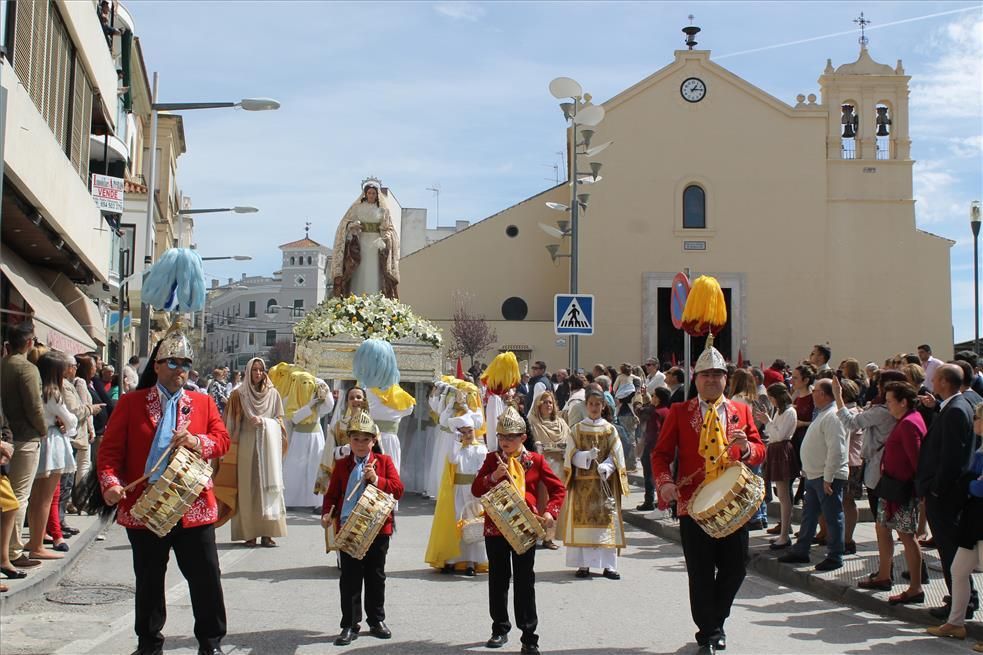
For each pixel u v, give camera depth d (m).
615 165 39.72
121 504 6.62
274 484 11.98
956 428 8.24
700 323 7.89
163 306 7.09
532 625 7.38
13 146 13.20
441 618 8.48
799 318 39.25
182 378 6.88
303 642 7.59
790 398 11.80
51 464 10.20
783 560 10.88
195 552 6.72
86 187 19.47
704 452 7.35
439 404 14.77
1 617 8.24
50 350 10.71
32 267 19.11
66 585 9.59
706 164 39.75
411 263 41.12
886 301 39.34
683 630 8.12
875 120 40.16
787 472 11.64
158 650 6.64
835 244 39.53
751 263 39.47
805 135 39.78
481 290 40.97
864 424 9.85
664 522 14.12
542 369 22.33
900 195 39.62
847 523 11.41
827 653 7.48
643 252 39.50
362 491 7.98
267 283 96.00
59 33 16.73
